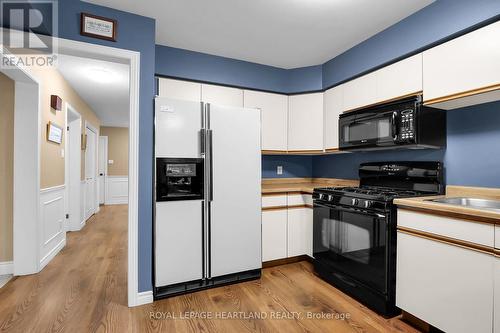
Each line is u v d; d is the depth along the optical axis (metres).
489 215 1.27
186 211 2.15
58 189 3.26
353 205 2.08
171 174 2.12
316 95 3.08
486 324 1.30
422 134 1.96
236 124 2.38
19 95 2.59
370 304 1.95
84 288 2.26
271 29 2.35
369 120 2.34
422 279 1.61
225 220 2.31
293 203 2.81
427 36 1.97
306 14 2.12
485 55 1.59
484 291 1.31
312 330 1.67
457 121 2.03
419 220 1.63
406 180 2.33
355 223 2.08
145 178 2.04
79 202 4.33
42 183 2.78
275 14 2.12
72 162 4.31
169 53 2.66
